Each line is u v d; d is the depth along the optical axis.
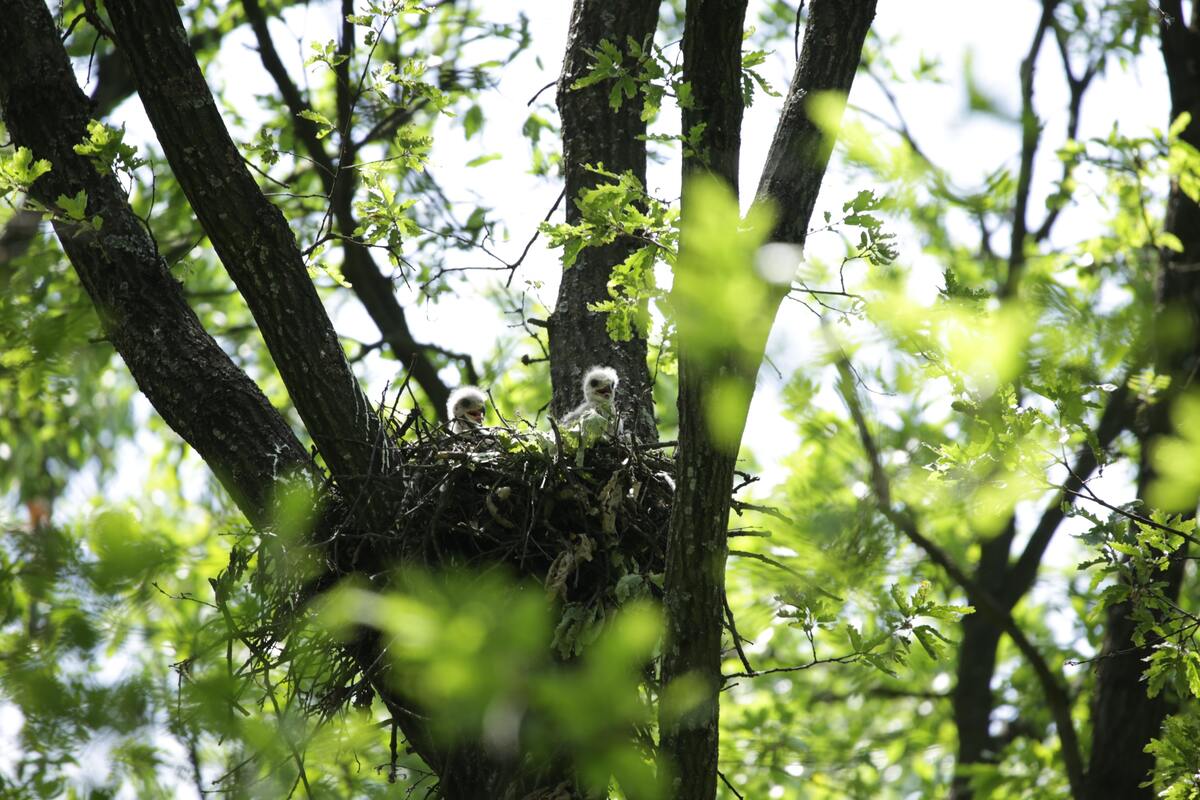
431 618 3.07
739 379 3.84
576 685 3.10
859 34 9.55
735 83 8.76
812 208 8.91
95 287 10.98
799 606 10.25
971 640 22.06
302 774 8.28
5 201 10.57
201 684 6.29
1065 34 16.25
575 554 10.27
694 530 8.75
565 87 13.67
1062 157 17.59
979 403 8.95
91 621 6.16
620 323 10.59
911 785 25.33
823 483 15.07
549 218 13.59
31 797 5.95
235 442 10.52
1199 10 18.64
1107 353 4.70
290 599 9.83
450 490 10.64
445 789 9.96
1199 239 16.42
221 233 10.29
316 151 21.08
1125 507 10.15
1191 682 10.56
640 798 3.29
